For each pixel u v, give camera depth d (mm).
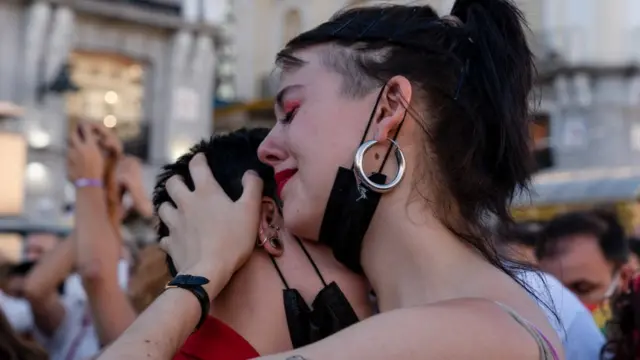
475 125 945
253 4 19359
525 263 1051
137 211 2584
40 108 13531
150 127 15500
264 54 18969
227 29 19375
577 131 17062
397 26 965
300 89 971
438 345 763
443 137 932
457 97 939
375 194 910
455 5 1049
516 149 1000
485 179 963
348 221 926
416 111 929
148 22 15188
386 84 923
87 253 2096
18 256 8609
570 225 2635
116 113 15383
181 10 15828
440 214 924
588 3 17328
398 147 914
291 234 1037
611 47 17234
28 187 13148
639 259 3539
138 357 839
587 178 12055
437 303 822
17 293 4082
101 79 15305
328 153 929
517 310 861
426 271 905
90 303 2105
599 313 2541
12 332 2125
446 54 948
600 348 1959
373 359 755
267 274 1020
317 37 984
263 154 1012
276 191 1063
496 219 996
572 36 17312
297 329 977
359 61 940
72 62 14945
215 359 971
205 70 16047
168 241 1093
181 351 987
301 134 948
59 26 13898
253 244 1015
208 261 968
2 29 13508
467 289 881
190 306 922
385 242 927
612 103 17188
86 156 2166
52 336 2996
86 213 2143
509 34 1016
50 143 13516
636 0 17438
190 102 15797
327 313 973
